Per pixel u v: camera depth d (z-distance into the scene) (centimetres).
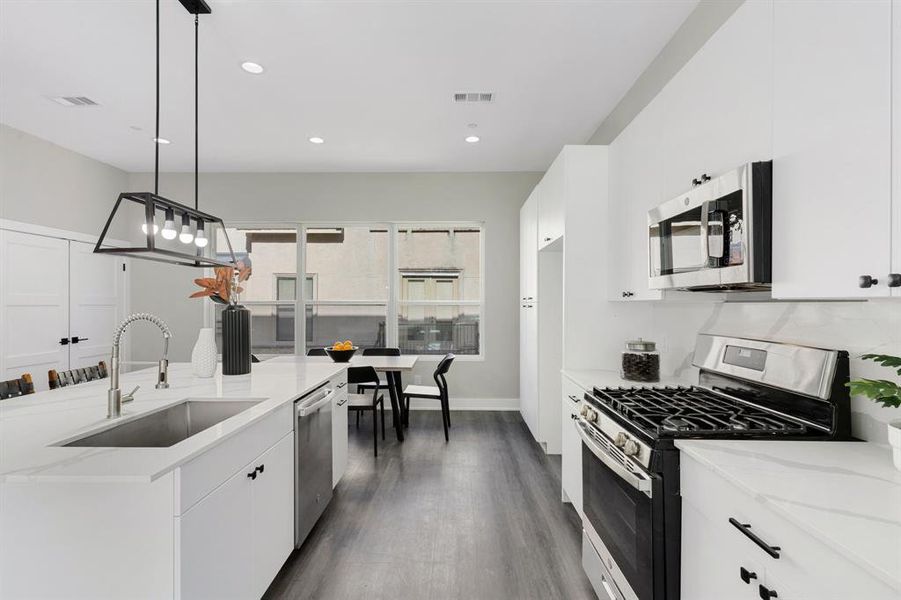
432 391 436
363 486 303
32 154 412
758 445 128
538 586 197
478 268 543
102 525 122
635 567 143
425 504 276
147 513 122
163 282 532
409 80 307
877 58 92
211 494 139
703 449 125
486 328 528
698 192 160
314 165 504
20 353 401
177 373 266
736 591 105
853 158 99
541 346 385
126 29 249
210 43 262
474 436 420
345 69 292
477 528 247
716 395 191
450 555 221
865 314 131
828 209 106
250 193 532
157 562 122
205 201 533
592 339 287
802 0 114
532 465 344
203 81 308
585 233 286
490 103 343
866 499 92
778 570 91
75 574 123
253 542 169
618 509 157
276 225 541
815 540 82
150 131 401
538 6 230
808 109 113
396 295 539
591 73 298
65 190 446
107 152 459
